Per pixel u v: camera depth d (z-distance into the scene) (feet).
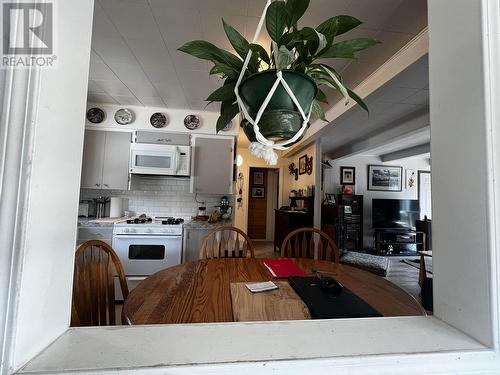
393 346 1.34
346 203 19.17
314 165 14.29
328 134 14.46
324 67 1.81
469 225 1.42
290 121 1.57
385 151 19.30
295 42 1.67
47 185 1.23
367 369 1.24
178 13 5.38
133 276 9.18
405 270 14.21
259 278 4.48
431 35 1.70
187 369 1.16
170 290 3.87
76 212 1.47
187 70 7.78
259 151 1.67
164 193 11.45
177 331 1.41
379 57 6.82
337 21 1.71
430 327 1.50
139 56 7.04
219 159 10.92
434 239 1.65
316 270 5.06
